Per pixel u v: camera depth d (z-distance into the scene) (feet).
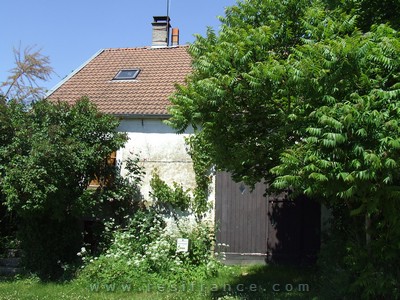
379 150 18.22
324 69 19.56
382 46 19.45
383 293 22.22
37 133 33.83
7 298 28.78
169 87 46.73
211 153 28.02
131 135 43.52
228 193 40.91
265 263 39.78
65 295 29.53
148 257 33.71
